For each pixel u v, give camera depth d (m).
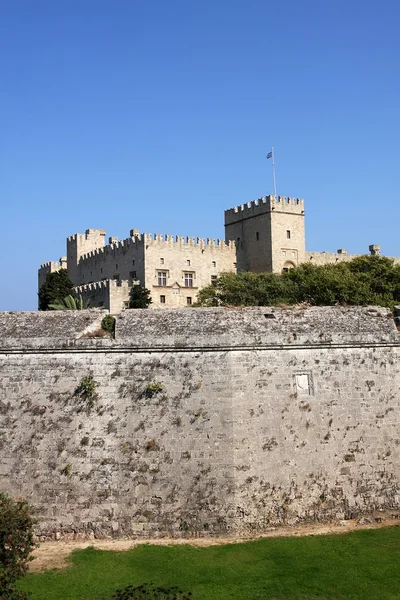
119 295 92.25
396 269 71.81
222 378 26.33
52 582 20.98
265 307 28.73
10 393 26.44
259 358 26.84
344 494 26.38
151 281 99.06
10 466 25.59
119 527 24.91
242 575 21.36
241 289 75.44
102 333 27.72
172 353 26.66
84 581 21.03
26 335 27.20
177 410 26.00
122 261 104.75
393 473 27.23
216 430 25.78
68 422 25.95
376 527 25.42
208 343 26.58
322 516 25.89
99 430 25.84
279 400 26.62
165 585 20.75
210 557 22.80
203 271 105.75
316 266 83.06
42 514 25.08
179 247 103.00
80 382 26.34
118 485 25.28
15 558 18.52
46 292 89.12
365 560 22.25
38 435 25.86
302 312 28.59
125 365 26.55
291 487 25.86
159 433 25.78
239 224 112.94
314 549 23.25
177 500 25.12
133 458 25.52
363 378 27.86
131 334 26.94
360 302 63.84
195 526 24.91
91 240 121.25
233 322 27.52
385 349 28.52
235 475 25.39
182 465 25.45
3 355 26.86
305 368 27.27
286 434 26.31
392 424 27.77
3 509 19.19
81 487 25.27
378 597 19.84
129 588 20.52
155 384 26.08
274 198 106.50
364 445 27.14
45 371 26.59
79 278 118.75
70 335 27.19
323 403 27.08
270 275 79.31
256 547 23.56
